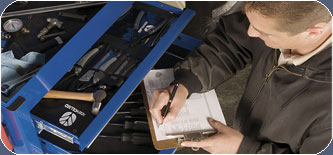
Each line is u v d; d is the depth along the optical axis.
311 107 0.94
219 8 1.95
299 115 0.98
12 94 0.90
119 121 1.17
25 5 1.14
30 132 0.99
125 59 1.09
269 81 1.05
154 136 1.08
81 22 1.11
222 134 1.07
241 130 1.29
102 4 1.14
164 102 1.06
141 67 1.05
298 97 0.96
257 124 1.20
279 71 1.00
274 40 0.84
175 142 1.07
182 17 1.17
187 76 1.13
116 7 1.08
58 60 0.92
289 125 1.03
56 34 1.07
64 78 1.06
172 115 1.06
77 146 1.10
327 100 0.90
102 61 1.08
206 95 1.19
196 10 1.96
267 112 1.10
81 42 0.97
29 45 1.04
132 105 1.20
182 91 1.11
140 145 1.13
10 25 1.06
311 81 0.92
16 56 1.00
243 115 1.27
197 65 1.15
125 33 1.15
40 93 0.92
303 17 0.72
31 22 1.09
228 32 1.17
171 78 1.21
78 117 1.02
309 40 0.82
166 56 1.33
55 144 1.09
